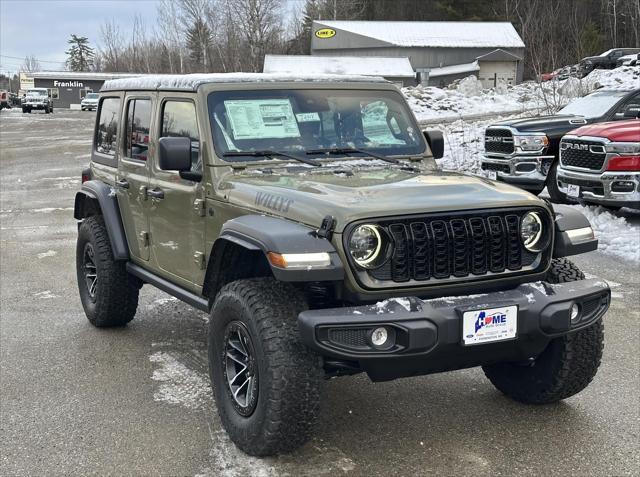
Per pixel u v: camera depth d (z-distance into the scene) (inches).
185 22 2524.6
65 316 273.0
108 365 218.8
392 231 144.5
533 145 496.4
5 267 361.1
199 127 184.9
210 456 159.3
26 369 216.7
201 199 182.4
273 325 145.2
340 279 141.2
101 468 155.6
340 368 154.5
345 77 206.8
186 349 232.5
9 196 628.7
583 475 149.9
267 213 157.8
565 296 151.1
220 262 166.7
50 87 3358.8
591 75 1249.4
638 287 299.6
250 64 2453.2
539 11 1813.5
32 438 170.7
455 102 1197.1
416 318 138.5
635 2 1919.3
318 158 189.5
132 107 227.8
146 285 316.5
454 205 149.2
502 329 145.5
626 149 394.6
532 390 179.0
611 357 219.3
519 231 154.6
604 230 400.8
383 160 193.5
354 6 3341.5
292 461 156.0
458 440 165.9
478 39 2475.4
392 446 163.2
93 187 242.2
